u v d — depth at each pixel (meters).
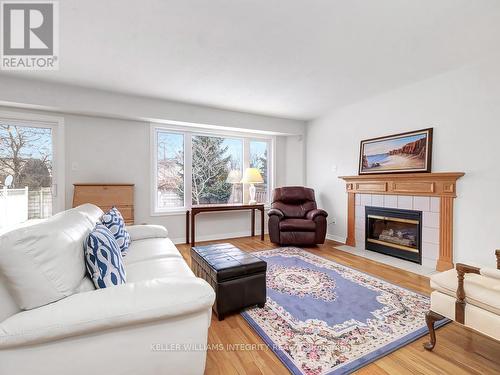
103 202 3.47
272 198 4.80
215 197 4.72
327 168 4.62
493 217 2.54
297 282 2.59
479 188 2.64
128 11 1.79
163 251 2.10
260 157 5.19
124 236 2.15
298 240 3.96
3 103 2.93
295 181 5.20
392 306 2.10
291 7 1.76
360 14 1.84
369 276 2.75
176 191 4.38
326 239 4.58
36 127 3.31
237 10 1.79
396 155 3.40
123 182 3.82
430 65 2.70
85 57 2.46
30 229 1.01
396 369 1.40
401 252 3.39
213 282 1.95
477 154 2.65
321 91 3.46
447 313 1.47
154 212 4.10
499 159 2.49
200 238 4.53
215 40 2.18
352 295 2.29
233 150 4.90
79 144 3.52
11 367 0.89
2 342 0.86
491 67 2.53
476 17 1.88
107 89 3.30
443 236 2.91
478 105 2.63
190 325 1.12
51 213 3.39
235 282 1.96
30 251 0.97
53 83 3.06
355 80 3.09
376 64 2.66
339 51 2.38
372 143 3.74
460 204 2.79
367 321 1.88
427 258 3.09
